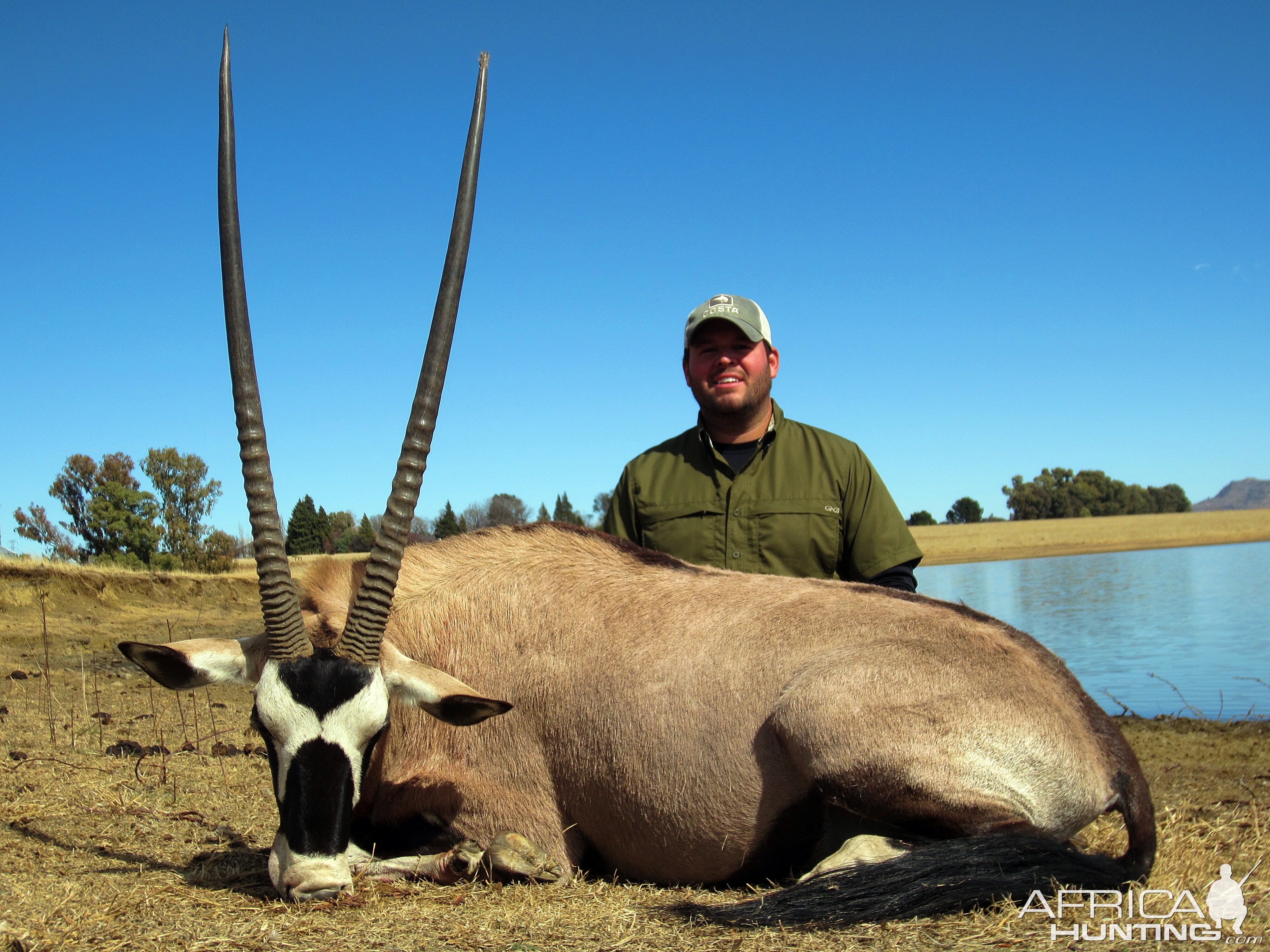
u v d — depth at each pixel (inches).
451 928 129.0
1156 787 252.1
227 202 152.7
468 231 157.9
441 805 159.0
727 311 207.6
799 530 207.3
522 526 179.2
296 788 135.0
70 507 1412.4
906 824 141.1
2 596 700.0
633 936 126.0
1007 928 125.2
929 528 3934.5
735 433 217.5
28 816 186.2
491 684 162.4
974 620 157.4
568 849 159.3
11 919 127.6
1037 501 5260.8
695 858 153.3
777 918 127.6
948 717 143.0
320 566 176.6
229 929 126.8
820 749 143.3
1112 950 119.2
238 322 149.8
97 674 457.7
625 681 156.3
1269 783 255.8
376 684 140.7
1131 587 1203.9
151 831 181.9
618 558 171.5
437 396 150.4
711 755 151.1
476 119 159.6
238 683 150.1
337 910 133.7
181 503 1448.1
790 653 152.6
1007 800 141.6
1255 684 471.5
